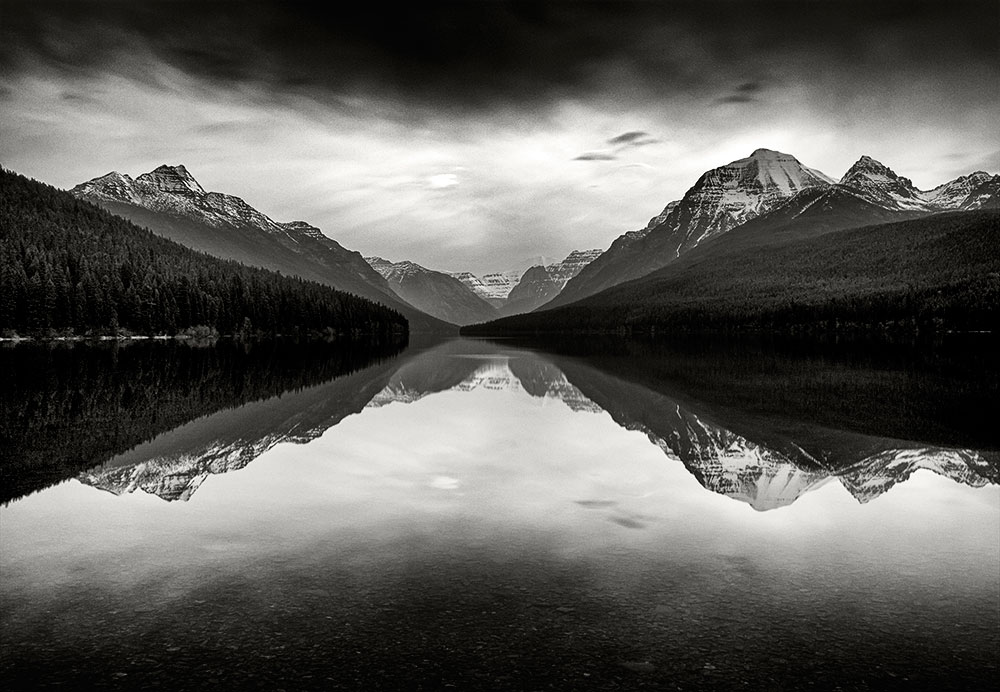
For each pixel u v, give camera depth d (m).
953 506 18.14
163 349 97.69
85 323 115.31
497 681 8.91
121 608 11.17
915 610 11.31
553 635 10.25
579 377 59.84
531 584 12.30
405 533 15.44
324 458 24.47
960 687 8.90
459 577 12.63
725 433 30.20
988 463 23.80
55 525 16.00
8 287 108.19
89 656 9.58
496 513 17.22
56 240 134.25
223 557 13.74
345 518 16.69
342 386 50.94
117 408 36.19
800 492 19.67
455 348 131.00
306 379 56.53
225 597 11.64
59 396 40.69
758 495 19.30
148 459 23.86
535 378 59.06
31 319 109.44
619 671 9.20
